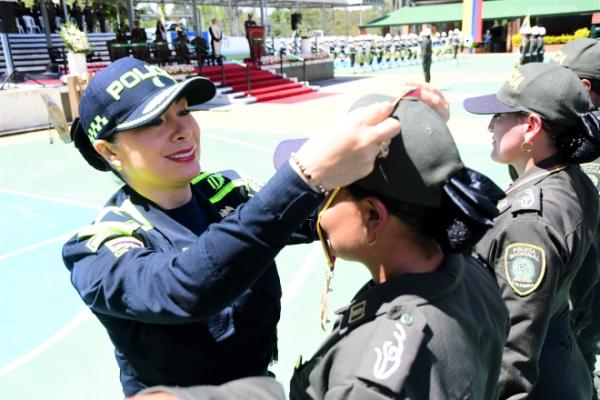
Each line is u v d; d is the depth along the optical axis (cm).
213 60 2130
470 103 243
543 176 218
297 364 144
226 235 120
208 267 120
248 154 1049
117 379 369
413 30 5034
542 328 194
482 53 4200
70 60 1536
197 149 163
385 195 121
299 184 117
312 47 2655
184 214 168
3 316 462
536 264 192
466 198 115
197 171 161
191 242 158
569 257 200
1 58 2172
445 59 3619
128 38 1911
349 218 129
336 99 1891
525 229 196
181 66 1884
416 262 128
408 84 144
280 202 117
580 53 295
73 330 436
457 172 119
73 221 711
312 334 417
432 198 118
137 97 148
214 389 95
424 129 118
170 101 145
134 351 154
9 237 659
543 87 211
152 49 1947
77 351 405
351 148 113
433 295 120
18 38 2311
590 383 246
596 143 209
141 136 150
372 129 113
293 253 577
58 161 1073
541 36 2109
